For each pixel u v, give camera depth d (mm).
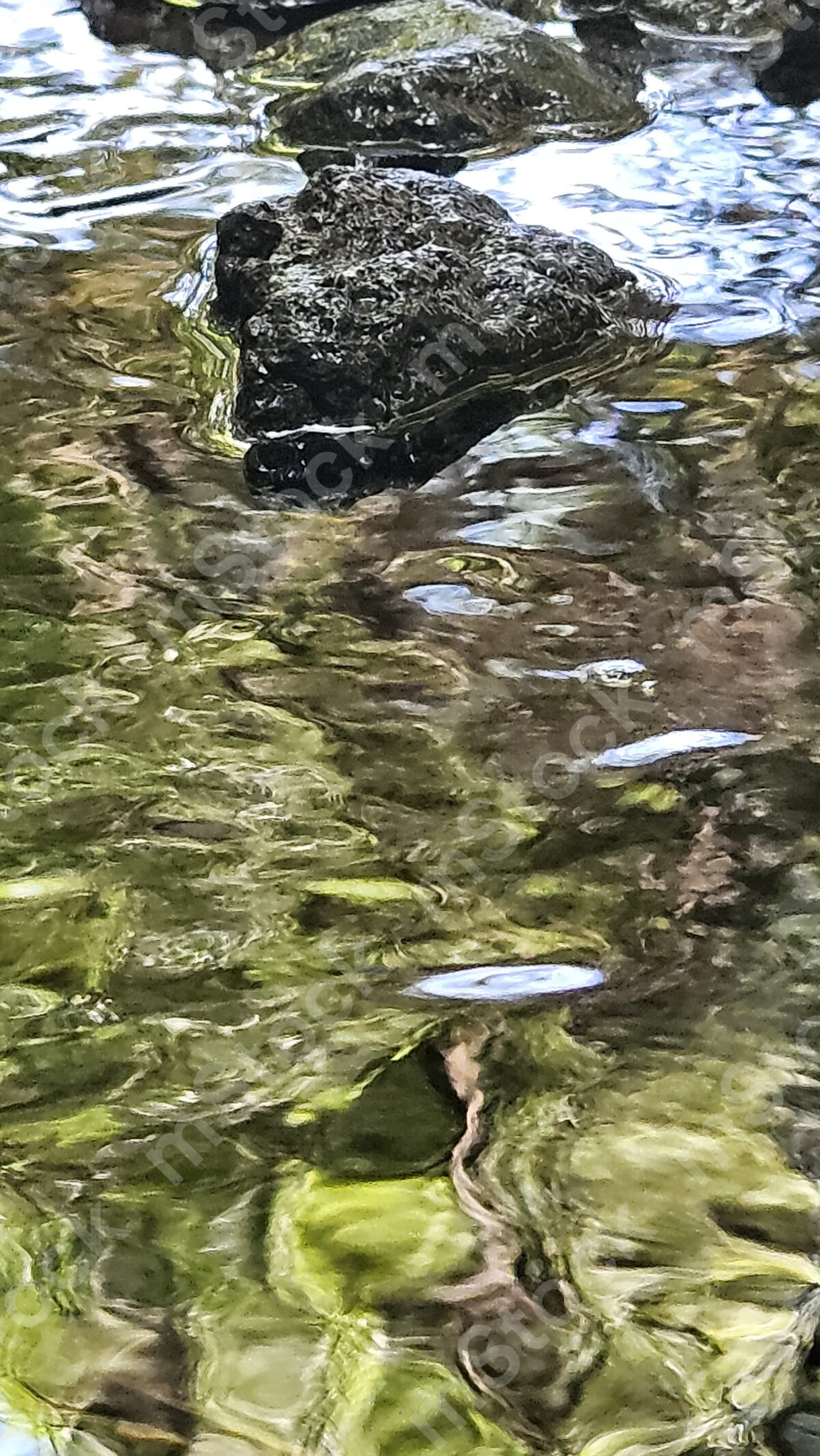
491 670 3180
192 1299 1952
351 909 2607
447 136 5703
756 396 4145
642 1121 2207
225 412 4109
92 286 4715
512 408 4133
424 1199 2096
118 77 6359
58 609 3359
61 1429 1775
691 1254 2000
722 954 2502
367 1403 1818
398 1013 2408
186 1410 1806
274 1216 2072
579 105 5902
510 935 2557
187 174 5508
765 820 2771
